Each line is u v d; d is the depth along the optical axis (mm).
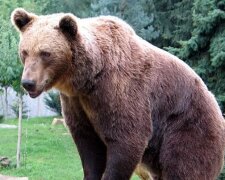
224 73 25953
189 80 10898
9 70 24172
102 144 10539
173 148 10672
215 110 11047
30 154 28484
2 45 24391
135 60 10281
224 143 11141
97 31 9984
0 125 38031
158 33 34781
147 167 11234
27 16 9578
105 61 9758
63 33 9312
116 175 10016
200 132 10719
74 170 25438
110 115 9852
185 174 10617
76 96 9867
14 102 44250
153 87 10430
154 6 37594
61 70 9312
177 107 10758
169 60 10867
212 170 10867
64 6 39844
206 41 26234
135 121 10023
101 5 34906
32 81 8984
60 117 45062
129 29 10562
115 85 9820
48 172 24797
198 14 26203
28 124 39750
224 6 25812
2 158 25828
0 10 44250
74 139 10555
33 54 9141
